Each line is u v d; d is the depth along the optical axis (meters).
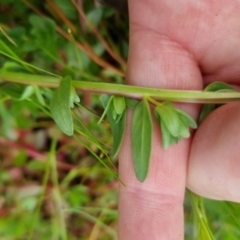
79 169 0.15
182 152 0.10
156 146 0.10
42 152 0.15
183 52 0.10
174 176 0.10
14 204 0.14
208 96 0.09
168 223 0.10
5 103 0.13
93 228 0.15
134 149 0.09
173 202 0.10
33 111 0.12
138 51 0.10
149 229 0.10
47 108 0.11
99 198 0.15
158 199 0.10
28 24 0.13
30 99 0.10
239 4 0.10
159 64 0.10
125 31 0.14
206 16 0.10
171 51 0.10
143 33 0.10
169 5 0.10
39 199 0.14
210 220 0.14
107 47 0.13
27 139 0.14
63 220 0.14
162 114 0.09
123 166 0.10
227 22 0.10
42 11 0.13
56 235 0.14
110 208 0.15
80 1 0.13
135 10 0.10
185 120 0.09
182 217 0.10
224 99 0.09
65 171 0.15
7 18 0.13
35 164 0.15
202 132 0.10
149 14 0.10
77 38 0.13
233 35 0.10
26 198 0.14
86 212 0.15
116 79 0.14
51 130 0.14
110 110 0.09
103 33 0.13
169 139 0.09
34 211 0.14
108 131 0.14
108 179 0.15
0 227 0.14
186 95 0.09
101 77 0.14
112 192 0.15
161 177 0.10
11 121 0.14
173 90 0.09
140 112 0.09
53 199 0.14
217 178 0.10
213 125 0.10
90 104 0.14
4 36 0.12
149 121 0.09
